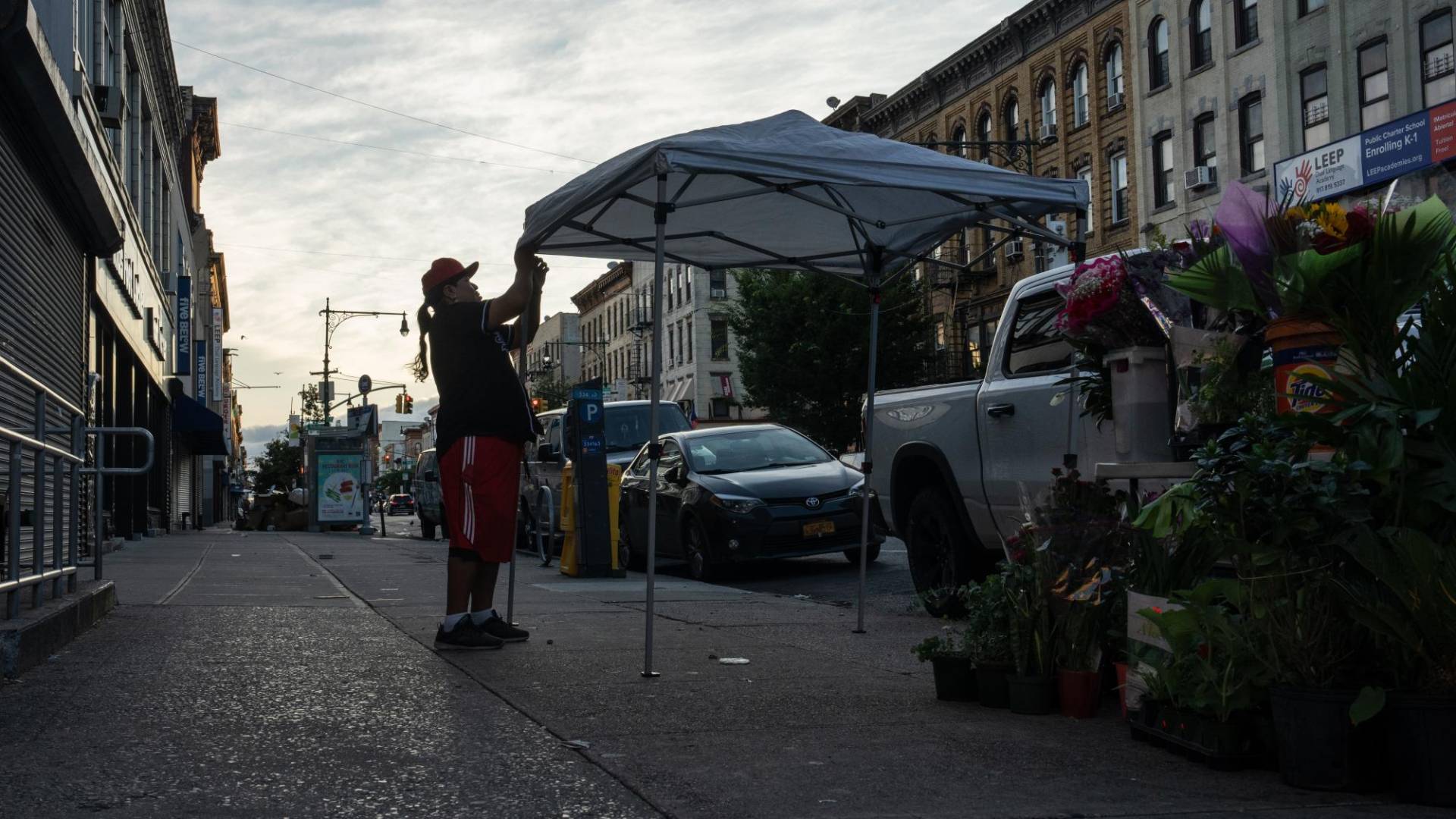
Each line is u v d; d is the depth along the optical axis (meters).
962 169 6.39
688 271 69.00
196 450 44.88
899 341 43.38
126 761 3.66
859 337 42.84
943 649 4.93
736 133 6.07
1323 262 3.79
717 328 68.06
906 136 50.56
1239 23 33.47
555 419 17.73
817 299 43.06
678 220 7.30
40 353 11.70
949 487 8.08
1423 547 3.30
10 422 6.77
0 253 9.75
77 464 7.07
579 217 7.04
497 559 6.33
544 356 103.56
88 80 16.75
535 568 14.22
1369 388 3.64
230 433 100.75
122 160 21.11
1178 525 3.96
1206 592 3.77
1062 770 3.72
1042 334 7.28
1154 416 5.32
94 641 6.25
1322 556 3.53
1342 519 3.44
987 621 4.78
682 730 4.27
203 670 5.34
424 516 26.11
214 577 11.04
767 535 12.34
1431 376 3.57
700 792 3.40
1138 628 4.26
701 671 5.62
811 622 7.81
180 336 37.31
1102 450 6.29
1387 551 3.40
